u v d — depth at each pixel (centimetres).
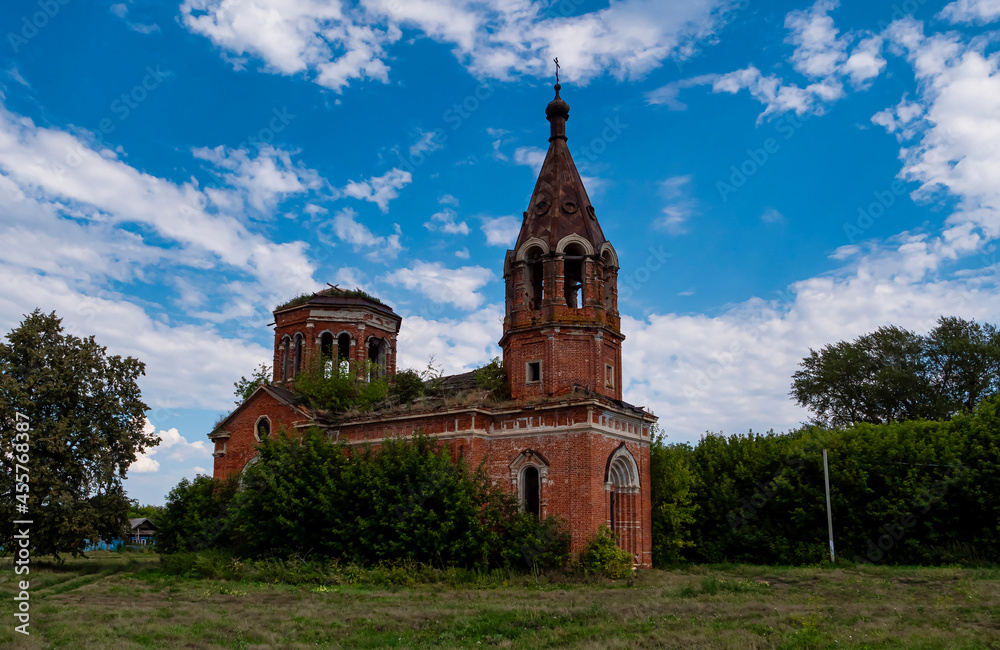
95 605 2483
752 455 4647
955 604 2234
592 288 3750
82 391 3934
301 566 3259
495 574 3019
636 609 2197
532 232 3888
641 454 3753
